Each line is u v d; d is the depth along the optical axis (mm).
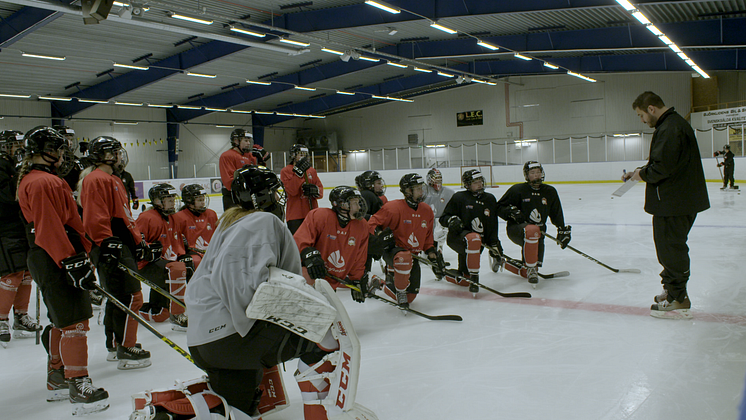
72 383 2527
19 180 2508
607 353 3002
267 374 2193
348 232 3598
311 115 30484
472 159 28391
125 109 24969
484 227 5004
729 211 9516
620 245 6633
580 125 26219
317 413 1836
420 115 30672
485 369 2852
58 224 2379
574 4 11602
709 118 20969
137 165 25547
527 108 27531
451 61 23438
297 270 1900
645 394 2453
